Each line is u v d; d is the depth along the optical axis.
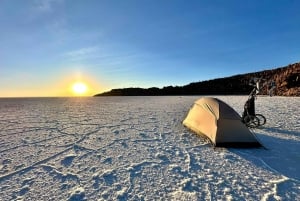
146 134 8.26
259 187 4.02
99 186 4.17
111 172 4.79
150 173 4.71
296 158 5.44
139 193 3.88
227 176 4.50
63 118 13.10
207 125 7.13
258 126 8.86
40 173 4.82
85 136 8.12
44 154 6.09
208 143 6.82
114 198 3.74
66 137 8.03
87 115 14.40
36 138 7.95
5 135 8.52
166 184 4.21
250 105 8.80
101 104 25.41
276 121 9.97
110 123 10.91
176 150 6.24
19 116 14.49
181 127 9.43
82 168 5.05
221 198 3.67
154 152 6.11
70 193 3.93
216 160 5.40
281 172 4.66
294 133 7.78
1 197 3.84
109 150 6.37
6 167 5.18
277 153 5.81
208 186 4.09
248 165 5.06
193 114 8.62
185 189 4.00
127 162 5.38
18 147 6.82
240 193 3.82
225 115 6.65
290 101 19.64
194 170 4.84
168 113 14.48
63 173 4.79
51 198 3.78
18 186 4.23
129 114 14.39
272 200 3.58
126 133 8.50
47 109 19.97
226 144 6.37
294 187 4.01
